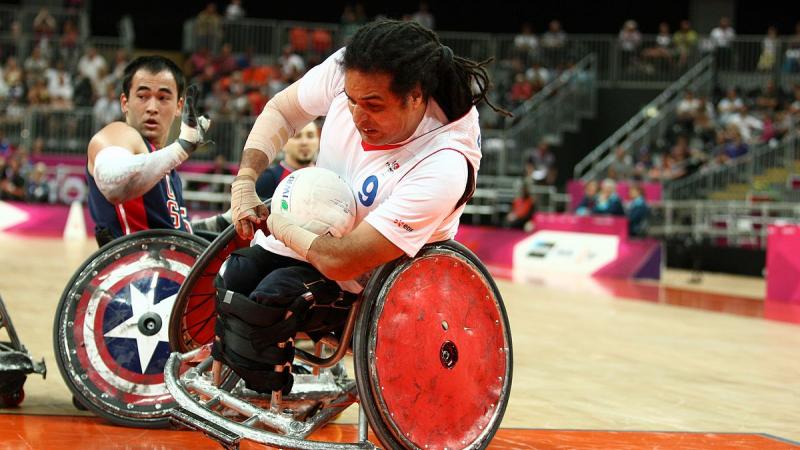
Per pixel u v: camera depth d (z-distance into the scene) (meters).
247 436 3.24
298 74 25.94
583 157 25.20
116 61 26.81
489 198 21.66
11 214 20.53
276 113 3.64
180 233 4.21
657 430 4.59
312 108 3.63
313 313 3.41
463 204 3.39
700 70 25.48
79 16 27.94
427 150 3.26
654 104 25.11
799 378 6.42
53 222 20.61
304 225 3.28
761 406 5.36
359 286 3.47
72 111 22.39
